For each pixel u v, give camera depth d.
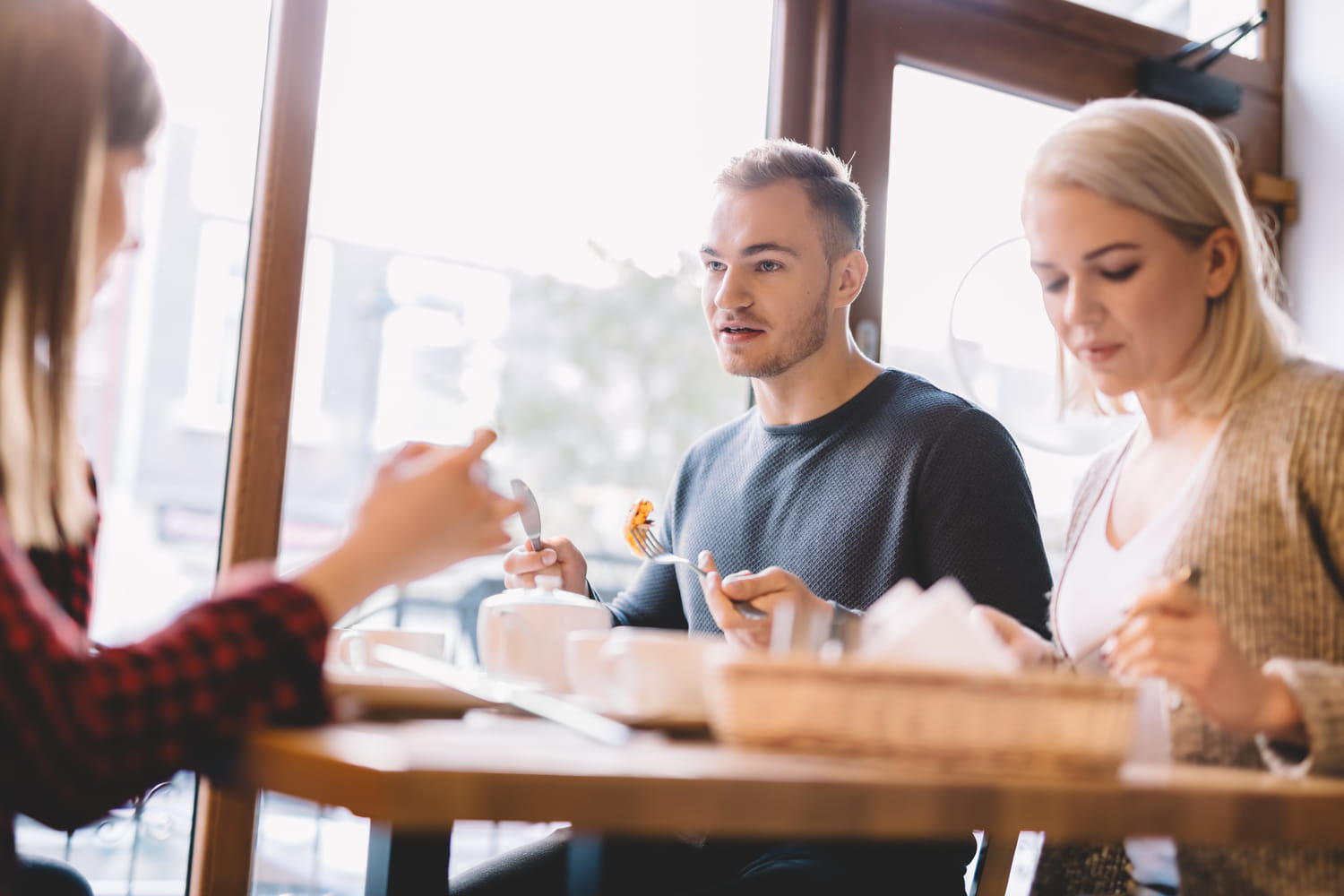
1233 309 1.18
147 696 0.73
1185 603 0.89
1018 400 2.26
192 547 3.14
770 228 1.83
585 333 3.04
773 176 1.85
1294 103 2.83
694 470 2.06
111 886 2.54
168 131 2.41
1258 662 1.08
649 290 2.95
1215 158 1.18
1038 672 0.81
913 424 1.76
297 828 2.72
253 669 0.77
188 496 3.07
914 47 2.46
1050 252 1.19
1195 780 0.81
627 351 3.02
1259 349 1.17
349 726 0.84
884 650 0.86
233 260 2.00
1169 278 1.16
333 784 0.64
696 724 0.95
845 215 1.88
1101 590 1.26
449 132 2.28
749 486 1.90
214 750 0.78
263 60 1.99
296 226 1.96
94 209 0.87
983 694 0.76
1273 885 1.04
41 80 0.85
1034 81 2.57
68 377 0.87
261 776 0.71
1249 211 1.21
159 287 2.78
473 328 2.88
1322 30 2.79
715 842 1.58
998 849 1.47
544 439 3.10
